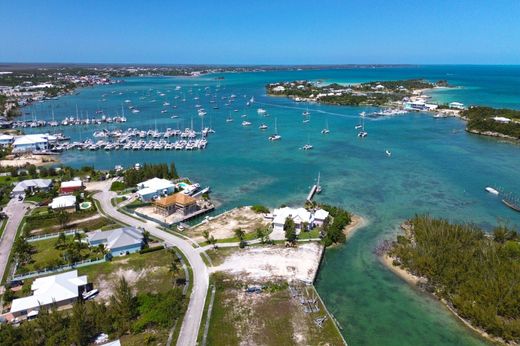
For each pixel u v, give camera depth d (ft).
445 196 411.13
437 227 303.48
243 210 370.12
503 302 214.69
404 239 299.58
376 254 293.84
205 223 340.80
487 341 203.82
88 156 598.75
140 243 289.94
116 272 261.03
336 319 221.87
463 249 272.31
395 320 221.25
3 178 461.37
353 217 358.64
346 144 654.12
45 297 220.64
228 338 200.75
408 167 517.55
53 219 337.11
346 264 280.72
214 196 416.67
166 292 234.38
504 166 519.60
